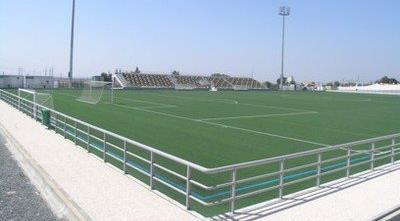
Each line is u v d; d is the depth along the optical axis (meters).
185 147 16.61
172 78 84.81
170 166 12.92
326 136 21.06
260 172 12.44
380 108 41.09
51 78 64.50
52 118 19.98
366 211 8.38
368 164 13.73
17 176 11.10
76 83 64.62
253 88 89.06
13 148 15.03
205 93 63.84
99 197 8.96
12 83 61.06
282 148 17.06
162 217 7.86
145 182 10.58
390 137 12.73
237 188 10.53
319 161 10.27
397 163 13.27
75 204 8.50
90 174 10.84
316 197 9.27
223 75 93.81
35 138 16.34
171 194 9.83
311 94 71.50
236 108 36.16
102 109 31.80
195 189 10.47
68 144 15.13
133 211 8.14
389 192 9.73
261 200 9.72
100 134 18.70
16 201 9.03
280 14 79.94
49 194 9.47
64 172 11.01
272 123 25.70
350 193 9.61
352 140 19.94
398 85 100.75
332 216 8.06
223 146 17.05
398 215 8.36
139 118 26.30
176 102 41.38
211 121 25.69
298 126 24.69
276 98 54.72
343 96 66.44
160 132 20.50
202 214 8.45
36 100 26.12
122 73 78.44
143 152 14.95
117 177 10.58
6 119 22.08
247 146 17.22
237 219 7.82
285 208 8.48
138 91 63.91
